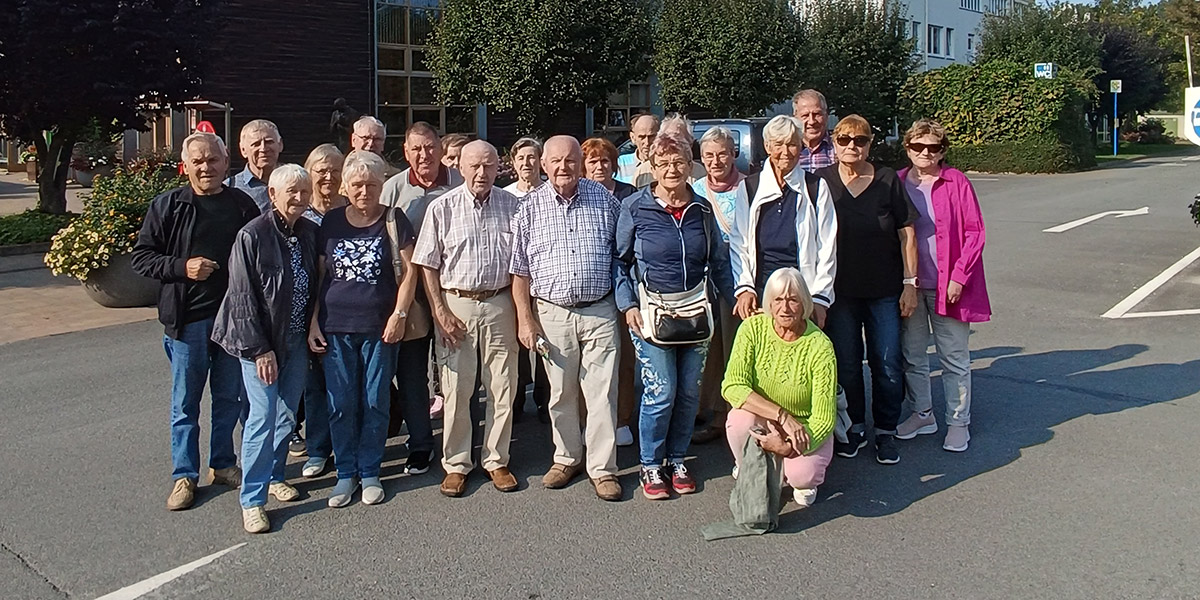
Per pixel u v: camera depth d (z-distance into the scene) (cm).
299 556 421
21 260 1271
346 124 2080
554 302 479
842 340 524
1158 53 4400
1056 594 377
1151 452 530
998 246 1331
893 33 2683
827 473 514
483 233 477
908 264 517
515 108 2056
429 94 2505
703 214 477
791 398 451
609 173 566
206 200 469
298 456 556
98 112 1431
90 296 935
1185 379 667
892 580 390
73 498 486
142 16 1394
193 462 480
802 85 2247
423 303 494
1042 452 535
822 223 493
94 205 931
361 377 482
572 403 499
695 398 491
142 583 396
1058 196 2027
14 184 2577
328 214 479
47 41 1340
